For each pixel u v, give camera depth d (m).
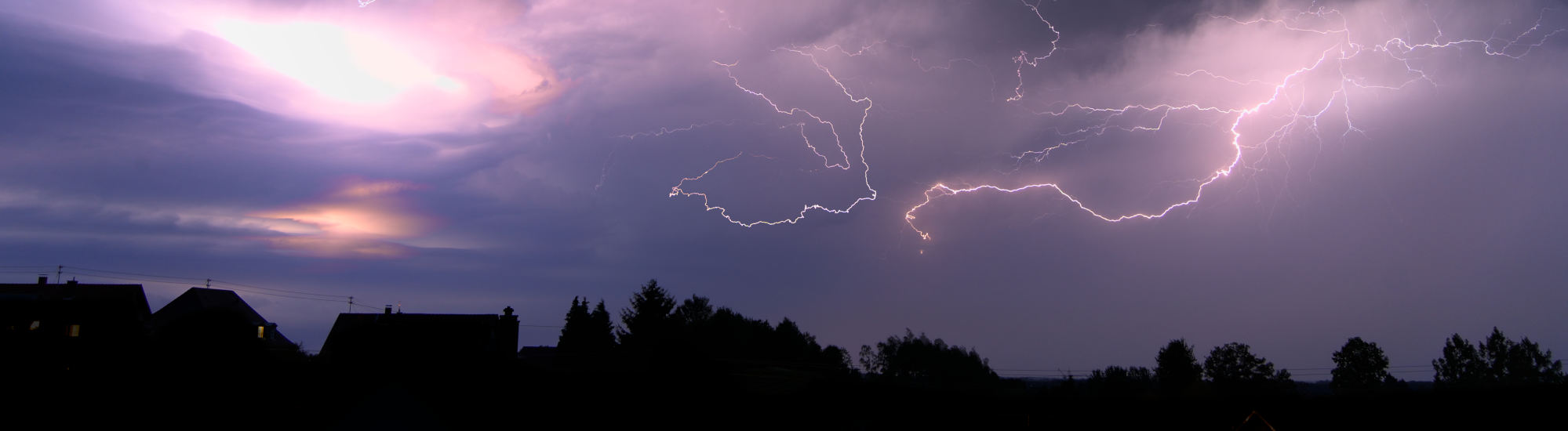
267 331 42.28
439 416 16.95
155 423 14.70
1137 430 20.75
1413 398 20.11
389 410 16.61
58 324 27.50
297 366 17.14
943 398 23.14
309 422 16.02
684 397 19.44
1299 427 19.59
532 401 17.86
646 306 38.16
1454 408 19.00
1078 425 21.34
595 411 18.12
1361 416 19.50
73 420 14.35
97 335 17.03
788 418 20.05
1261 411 20.73
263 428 15.45
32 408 14.49
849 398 22.05
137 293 38.41
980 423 21.25
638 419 18.20
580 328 42.91
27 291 37.19
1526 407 18.48
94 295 37.62
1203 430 20.30
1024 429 21.16
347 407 16.44
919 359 50.47
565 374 19.34
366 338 18.22
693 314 45.56
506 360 19.16
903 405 22.03
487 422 16.84
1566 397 18.58
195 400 15.26
